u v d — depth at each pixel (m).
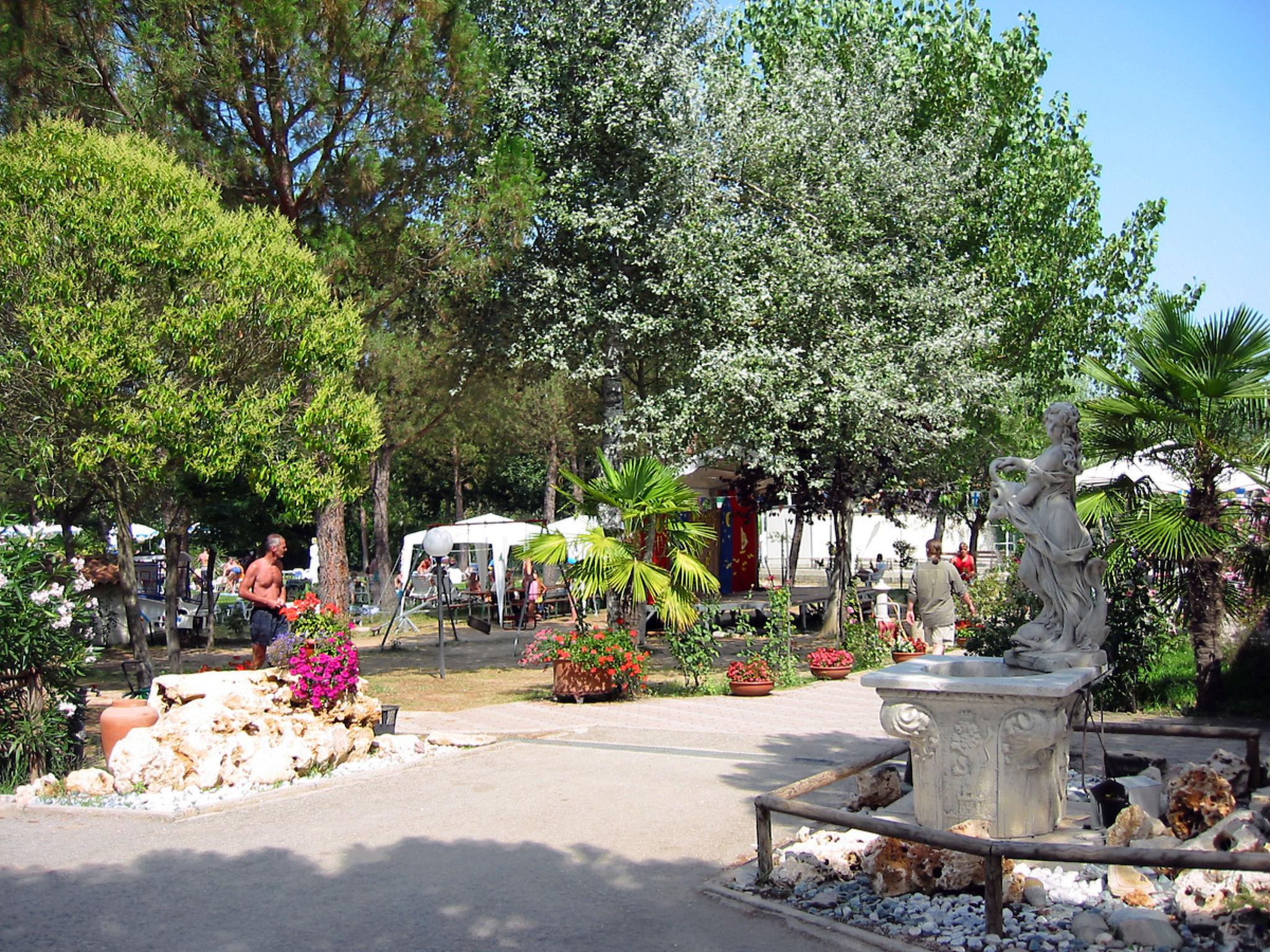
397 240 15.07
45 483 12.68
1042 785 5.77
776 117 16.91
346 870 5.79
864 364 15.82
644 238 16.61
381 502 32.84
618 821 6.76
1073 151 20.81
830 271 15.76
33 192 10.77
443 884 5.50
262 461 12.20
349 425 12.47
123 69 13.22
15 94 12.75
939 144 17.64
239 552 23.64
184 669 17.02
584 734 10.14
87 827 6.77
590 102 16.12
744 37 22.22
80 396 10.45
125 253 10.96
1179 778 5.73
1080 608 6.24
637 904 5.15
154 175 11.38
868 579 26.91
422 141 14.85
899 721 5.81
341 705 8.96
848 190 16.86
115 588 19.89
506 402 24.67
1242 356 9.54
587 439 35.97
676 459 16.41
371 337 14.84
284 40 13.12
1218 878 4.75
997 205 21.05
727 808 7.05
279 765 7.89
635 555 13.39
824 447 16.44
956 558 20.61
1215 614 10.03
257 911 5.13
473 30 14.92
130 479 12.22
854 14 21.27
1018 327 20.55
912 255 17.50
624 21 16.52
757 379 15.05
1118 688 10.39
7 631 7.81
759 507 19.88
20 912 5.15
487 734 10.13
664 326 16.41
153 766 7.63
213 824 6.79
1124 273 20.77
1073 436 6.21
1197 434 9.58
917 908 4.93
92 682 14.99
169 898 5.33
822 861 5.49
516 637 22.08
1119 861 4.16
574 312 16.47
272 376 12.62
